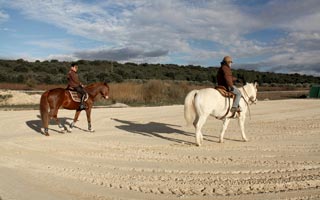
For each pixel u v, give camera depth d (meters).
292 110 23.45
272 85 74.56
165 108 24.70
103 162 9.45
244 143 11.92
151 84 32.38
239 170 8.41
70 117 19.22
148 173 8.29
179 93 33.28
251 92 12.33
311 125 16.23
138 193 6.81
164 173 8.27
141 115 20.53
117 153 10.55
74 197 6.61
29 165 9.16
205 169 8.56
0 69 60.06
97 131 14.83
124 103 29.27
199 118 11.16
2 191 6.96
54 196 6.67
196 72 82.38
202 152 10.53
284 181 7.40
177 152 10.59
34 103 28.02
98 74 50.69
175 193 6.79
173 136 13.50
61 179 7.85
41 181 7.69
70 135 13.79
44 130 13.93
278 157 9.82
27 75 50.41
